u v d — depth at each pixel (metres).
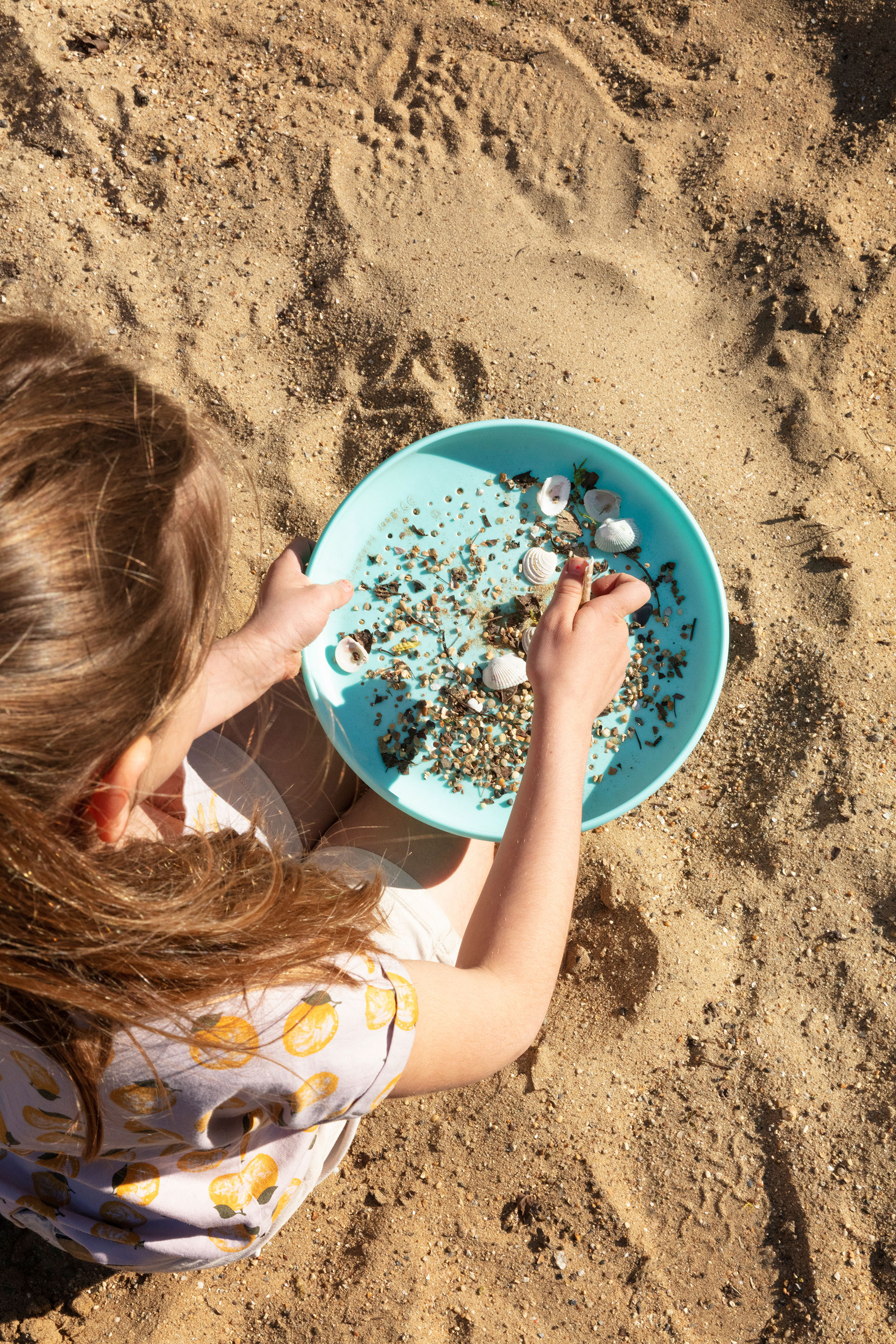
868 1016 2.04
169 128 2.45
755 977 2.11
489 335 2.33
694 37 2.48
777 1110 2.04
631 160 2.44
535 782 1.24
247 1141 1.19
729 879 2.17
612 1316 1.99
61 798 0.70
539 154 2.45
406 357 2.35
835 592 2.19
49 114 2.44
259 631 1.47
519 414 2.31
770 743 2.19
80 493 0.67
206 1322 2.01
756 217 2.40
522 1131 2.09
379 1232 2.06
